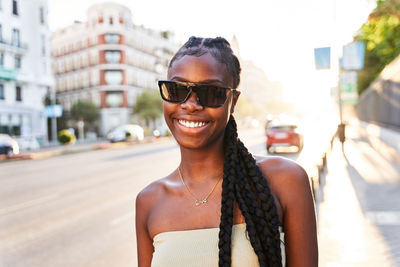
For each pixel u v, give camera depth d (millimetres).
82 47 56844
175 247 1042
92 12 55250
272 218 1012
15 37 34562
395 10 8203
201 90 1036
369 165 10414
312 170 7527
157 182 1229
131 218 6121
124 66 54812
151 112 53156
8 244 5086
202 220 1078
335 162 11367
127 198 7828
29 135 34562
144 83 60156
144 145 29516
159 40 65312
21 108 34906
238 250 1005
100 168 14156
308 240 1051
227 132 1145
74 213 6727
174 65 1093
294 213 1062
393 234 4477
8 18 33656
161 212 1131
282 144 15305
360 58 12820
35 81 36688
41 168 15469
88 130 54625
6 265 4312
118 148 27500
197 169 1141
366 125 29328
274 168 1114
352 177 8562
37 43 36906
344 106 47875
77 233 5434
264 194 1024
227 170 1063
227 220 1005
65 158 20547
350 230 4734
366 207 5793
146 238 1196
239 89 1188
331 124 45406
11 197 8719
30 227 5918
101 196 8234
